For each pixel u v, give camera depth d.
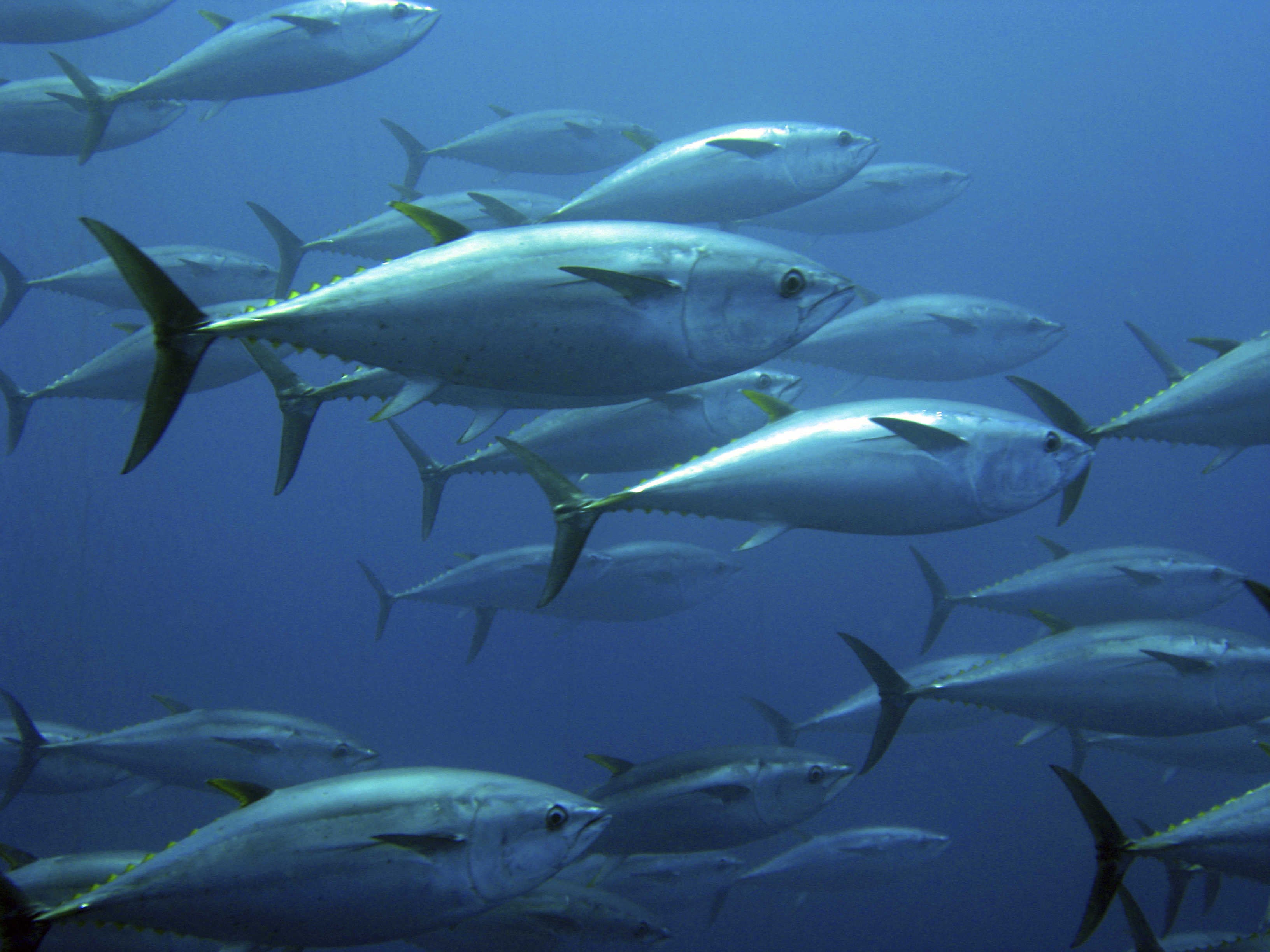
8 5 5.73
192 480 17.86
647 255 2.17
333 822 2.41
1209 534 20.72
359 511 19.02
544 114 6.41
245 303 5.37
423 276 2.08
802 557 18.33
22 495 15.09
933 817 13.55
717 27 23.66
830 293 2.31
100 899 2.35
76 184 16.62
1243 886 10.91
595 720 17.17
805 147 4.18
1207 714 3.43
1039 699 3.47
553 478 2.57
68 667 13.92
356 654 18.44
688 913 11.02
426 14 4.90
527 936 3.81
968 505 2.61
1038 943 11.59
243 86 4.92
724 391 3.93
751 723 17.20
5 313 6.08
